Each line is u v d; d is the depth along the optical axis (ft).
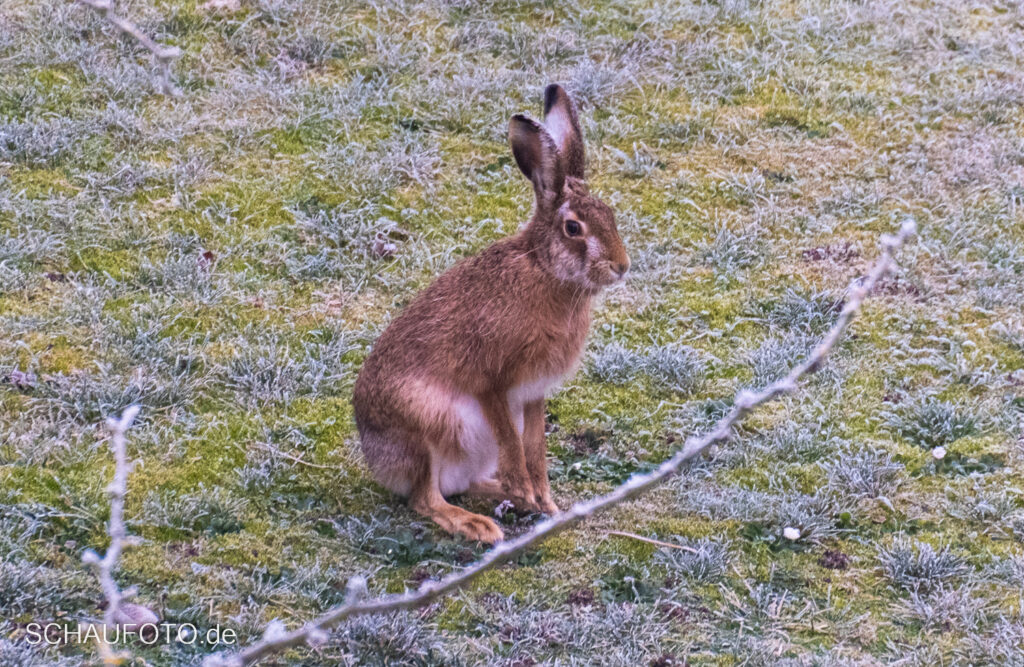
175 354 36.94
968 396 37.17
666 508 32.45
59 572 28.63
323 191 45.85
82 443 33.27
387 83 52.03
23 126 46.65
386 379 31.07
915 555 30.40
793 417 36.17
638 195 46.65
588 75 52.31
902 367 38.40
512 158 48.24
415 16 56.59
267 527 31.12
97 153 46.47
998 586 29.78
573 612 28.73
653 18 57.31
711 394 37.27
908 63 55.36
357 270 42.04
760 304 41.42
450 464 32.01
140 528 30.50
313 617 28.22
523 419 32.40
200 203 44.78
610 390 37.32
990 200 46.68
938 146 49.60
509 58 54.60
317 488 32.81
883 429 35.81
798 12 58.34
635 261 42.68
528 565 30.32
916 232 44.73
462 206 45.60
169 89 28.07
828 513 32.17
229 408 35.42
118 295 39.86
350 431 35.04
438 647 27.27
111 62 51.60
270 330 39.04
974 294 41.78
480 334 30.12
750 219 45.55
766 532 31.55
